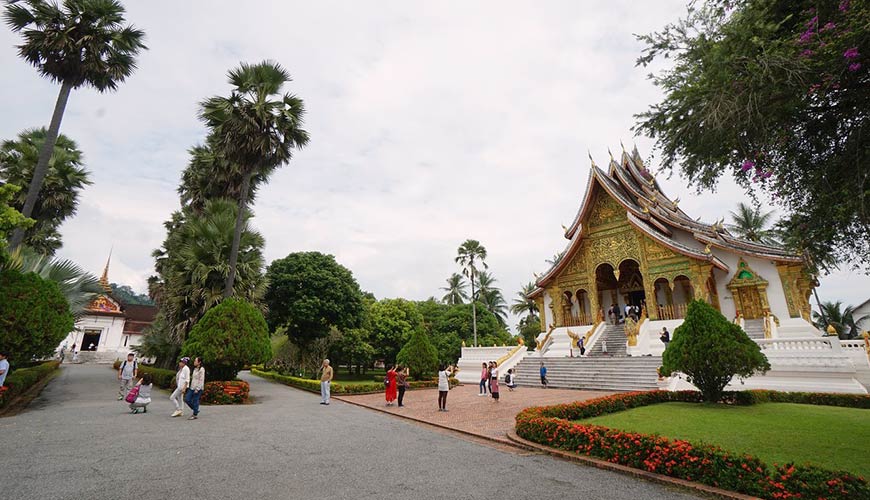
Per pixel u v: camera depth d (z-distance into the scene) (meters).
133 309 50.53
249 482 5.02
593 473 5.65
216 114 16.88
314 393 17.94
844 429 7.56
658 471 5.42
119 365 29.94
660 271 24.16
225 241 17.08
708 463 5.01
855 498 3.98
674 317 23.69
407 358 21.17
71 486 4.68
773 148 5.65
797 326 20.11
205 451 6.52
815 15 4.96
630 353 20.78
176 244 17.66
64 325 10.91
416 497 4.60
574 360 21.00
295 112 17.62
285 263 31.08
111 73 15.02
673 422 8.45
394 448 7.15
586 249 27.70
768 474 4.60
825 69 4.74
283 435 8.07
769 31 5.06
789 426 7.88
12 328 9.68
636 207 26.70
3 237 10.27
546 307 29.88
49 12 13.94
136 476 5.13
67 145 20.95
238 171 19.66
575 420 9.02
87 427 8.21
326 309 29.88
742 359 10.77
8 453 6.02
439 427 9.52
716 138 5.80
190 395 9.91
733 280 22.77
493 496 4.67
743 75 5.25
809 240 5.98
